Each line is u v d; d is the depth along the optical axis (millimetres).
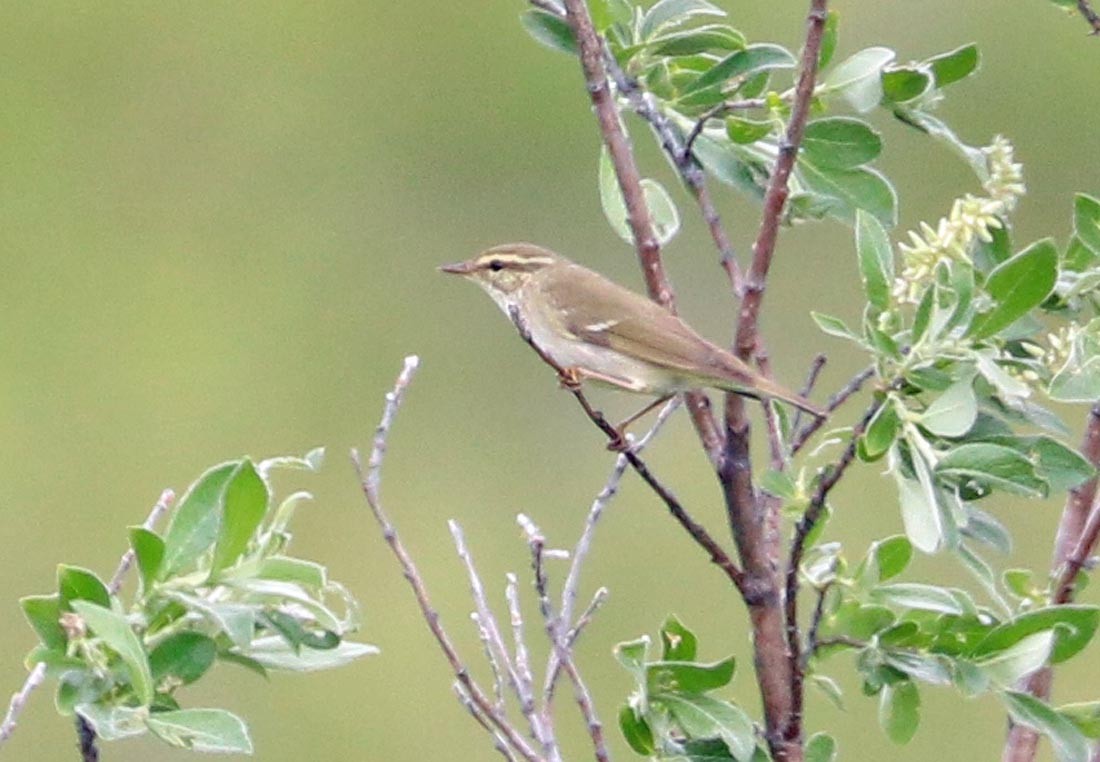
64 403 19906
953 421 6793
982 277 7168
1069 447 7090
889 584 7293
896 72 8047
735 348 7512
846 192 8102
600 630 15570
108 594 6770
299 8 22234
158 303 20641
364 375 19656
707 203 8031
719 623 15656
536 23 8273
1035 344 7488
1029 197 19672
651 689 7277
